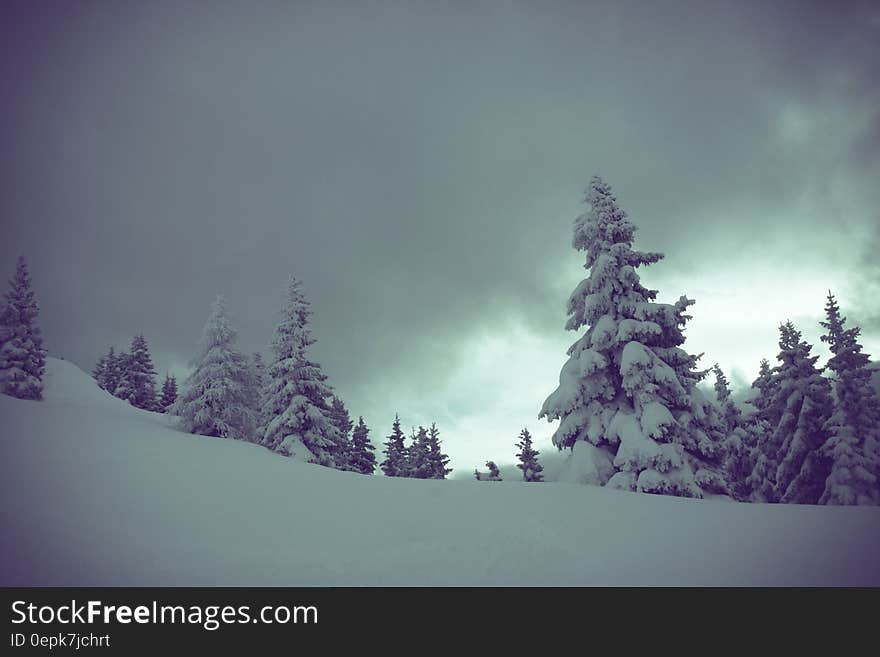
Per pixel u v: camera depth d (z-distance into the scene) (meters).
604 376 21.25
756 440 34.34
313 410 30.67
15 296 35.16
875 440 25.41
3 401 22.91
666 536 9.41
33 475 11.00
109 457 13.80
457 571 7.62
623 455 18.66
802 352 29.39
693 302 21.31
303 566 7.61
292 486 12.30
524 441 47.44
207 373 32.09
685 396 19.86
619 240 22.94
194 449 17.45
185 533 8.55
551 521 10.27
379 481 13.71
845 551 8.15
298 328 32.72
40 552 7.29
